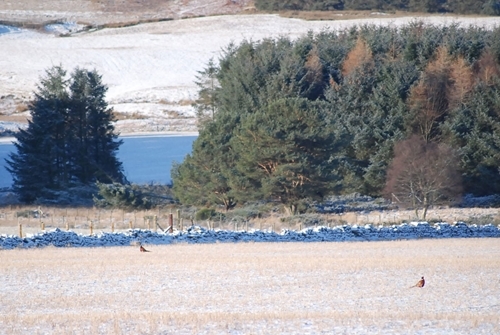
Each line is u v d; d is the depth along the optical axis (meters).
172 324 68.81
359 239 155.00
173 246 139.50
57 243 139.50
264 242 148.62
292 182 194.88
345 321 70.19
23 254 125.00
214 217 185.62
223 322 69.38
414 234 160.88
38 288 91.75
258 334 65.19
